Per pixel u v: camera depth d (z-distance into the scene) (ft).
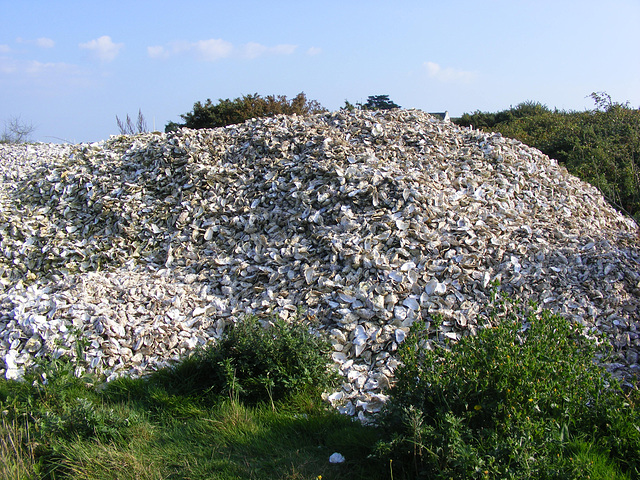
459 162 23.99
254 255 19.56
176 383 14.34
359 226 18.78
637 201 30.99
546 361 11.25
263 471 10.99
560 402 11.00
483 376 10.84
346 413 12.99
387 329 15.35
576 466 9.55
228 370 13.42
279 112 65.82
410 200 19.62
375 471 10.69
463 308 15.88
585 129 42.50
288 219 20.49
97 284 18.85
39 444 11.84
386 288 16.40
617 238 20.65
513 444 9.45
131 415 12.77
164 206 23.17
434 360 11.64
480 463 9.12
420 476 9.98
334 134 25.03
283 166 23.16
